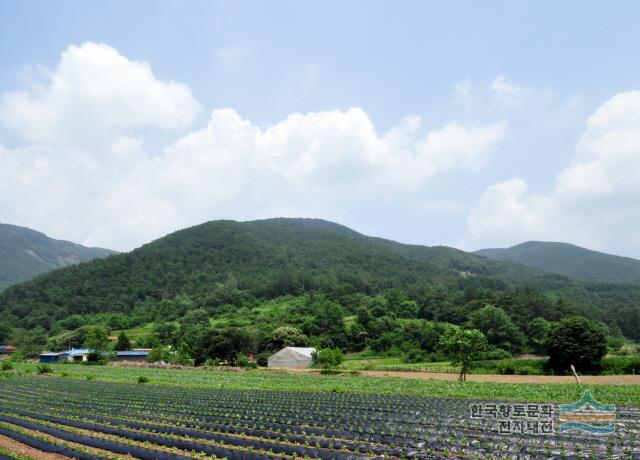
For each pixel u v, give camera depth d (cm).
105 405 4147
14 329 14950
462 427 2769
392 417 3241
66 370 8950
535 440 2398
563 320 7788
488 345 10138
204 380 6694
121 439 2716
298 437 2620
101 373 8125
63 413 3666
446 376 7081
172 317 15625
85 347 12381
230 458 2259
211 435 2711
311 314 13562
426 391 4881
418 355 10369
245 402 4253
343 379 6650
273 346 11162
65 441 2706
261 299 17100
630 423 2745
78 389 5550
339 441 2488
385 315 12950
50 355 11912
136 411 3759
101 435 2850
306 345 11138
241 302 16412
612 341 11106
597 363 7425
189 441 2511
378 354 11156
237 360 9706
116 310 16875
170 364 10019
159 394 4953
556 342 7506
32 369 9156
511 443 2325
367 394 4784
